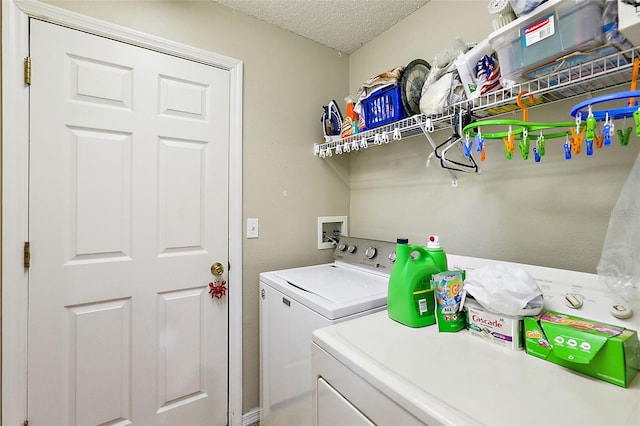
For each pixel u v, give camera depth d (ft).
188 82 5.08
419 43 5.49
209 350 5.30
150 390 4.77
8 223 3.85
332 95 6.83
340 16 5.73
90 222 4.34
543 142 3.04
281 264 6.07
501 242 4.35
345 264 6.09
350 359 2.61
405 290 3.32
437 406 1.96
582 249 3.56
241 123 5.58
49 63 4.07
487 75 3.40
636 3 2.17
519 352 2.71
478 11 4.60
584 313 2.74
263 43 5.85
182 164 5.03
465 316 3.19
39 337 4.04
